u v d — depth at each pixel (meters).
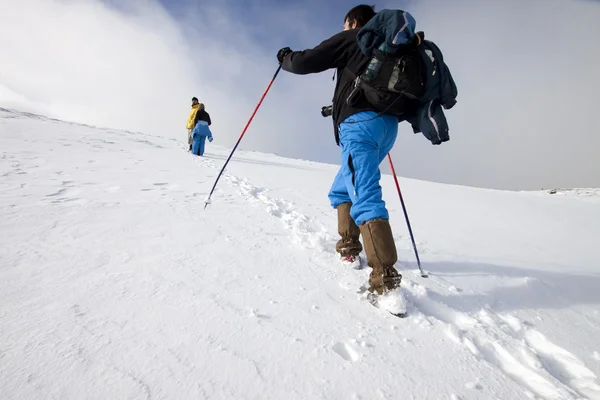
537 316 1.60
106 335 1.00
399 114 1.63
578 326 1.55
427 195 6.38
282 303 1.34
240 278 1.52
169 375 0.86
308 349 1.05
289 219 2.81
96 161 4.75
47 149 5.25
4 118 8.98
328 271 1.75
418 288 1.65
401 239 2.79
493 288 1.88
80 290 1.25
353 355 1.08
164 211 2.52
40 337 0.96
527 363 1.19
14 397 0.74
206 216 2.53
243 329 1.12
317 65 1.66
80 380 0.81
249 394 0.84
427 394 0.93
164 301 1.23
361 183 1.54
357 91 1.56
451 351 1.16
